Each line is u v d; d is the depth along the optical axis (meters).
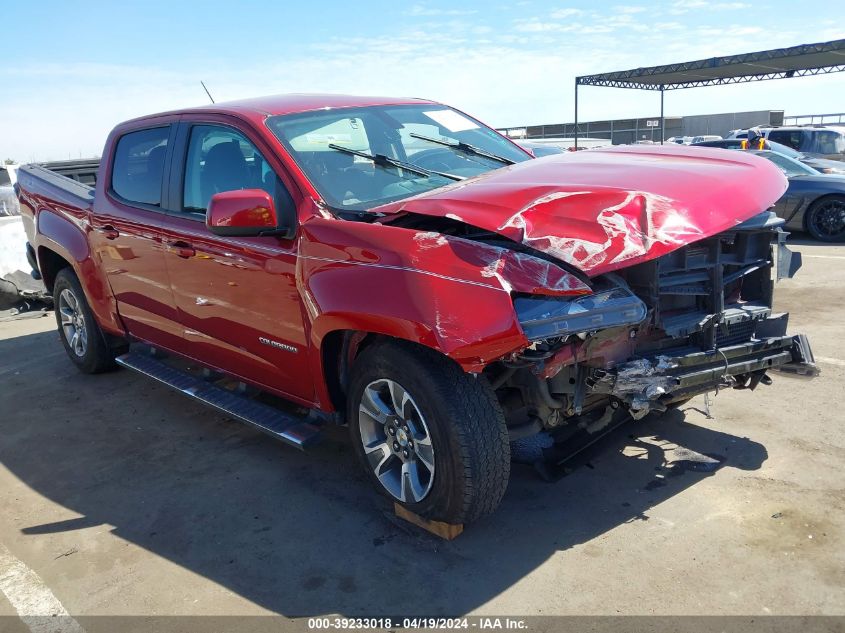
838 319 5.98
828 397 4.37
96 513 3.60
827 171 11.57
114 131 4.87
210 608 2.79
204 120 4.01
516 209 2.76
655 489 3.44
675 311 3.14
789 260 3.45
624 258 2.62
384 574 2.93
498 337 2.52
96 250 4.88
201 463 4.08
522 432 3.12
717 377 3.14
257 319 3.56
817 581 2.68
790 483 3.39
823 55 20.61
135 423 4.74
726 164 3.38
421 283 2.72
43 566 3.16
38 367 6.09
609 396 3.33
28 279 8.43
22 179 6.05
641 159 3.48
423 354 2.87
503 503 3.41
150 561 3.14
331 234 3.10
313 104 3.98
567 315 2.58
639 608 2.61
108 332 5.29
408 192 3.59
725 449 3.79
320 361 3.25
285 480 3.80
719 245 3.12
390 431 3.14
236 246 3.57
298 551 3.13
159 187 4.28
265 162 3.55
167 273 4.15
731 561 2.84
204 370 4.41
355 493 3.61
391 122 4.11
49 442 4.52
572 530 3.15
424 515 3.06
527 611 2.64
